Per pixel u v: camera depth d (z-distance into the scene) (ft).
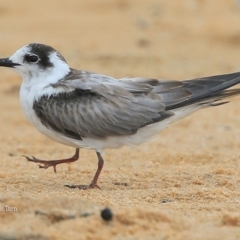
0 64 40.42
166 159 49.80
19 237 28.25
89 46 87.86
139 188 39.73
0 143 55.77
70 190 38.19
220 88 40.32
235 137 57.21
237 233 29.27
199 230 29.66
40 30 95.76
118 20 101.91
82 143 40.22
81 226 29.25
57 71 40.34
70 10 107.65
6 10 106.22
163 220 30.27
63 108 39.37
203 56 86.28
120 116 39.32
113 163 48.57
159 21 101.35
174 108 39.81
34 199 32.04
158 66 81.20
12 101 69.97
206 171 44.62
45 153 52.44
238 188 39.78
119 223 29.76
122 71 78.59
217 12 106.52
